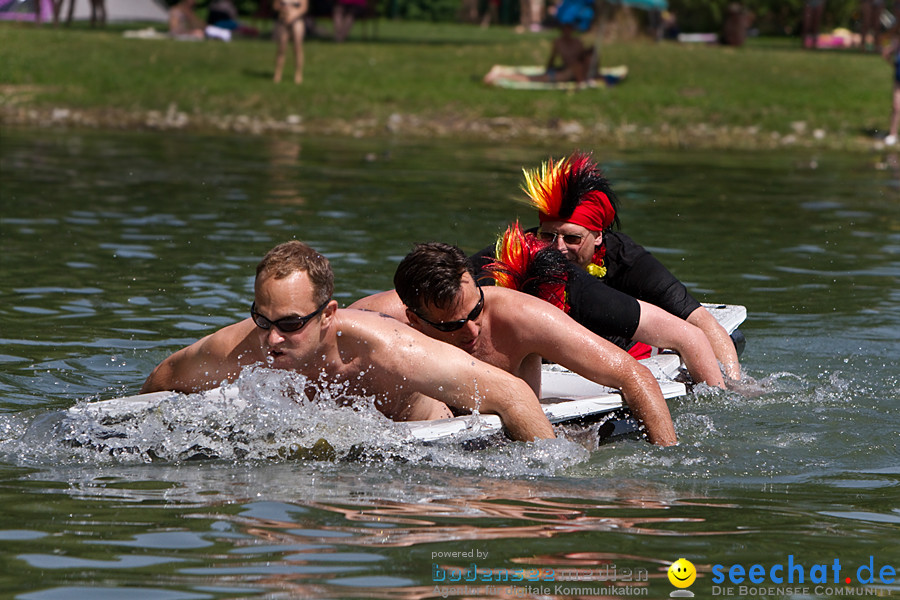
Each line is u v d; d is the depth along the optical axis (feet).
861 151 137.18
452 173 106.42
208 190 91.25
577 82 162.09
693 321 43.75
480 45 200.64
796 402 40.73
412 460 32.73
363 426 33.42
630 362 36.09
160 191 89.81
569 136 141.18
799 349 48.93
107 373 41.88
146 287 56.18
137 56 167.63
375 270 60.90
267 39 209.36
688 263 67.10
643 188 99.19
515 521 27.32
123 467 31.63
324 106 149.59
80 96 148.25
